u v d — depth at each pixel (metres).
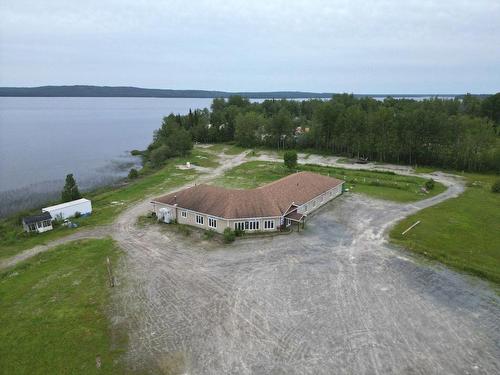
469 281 35.97
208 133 142.62
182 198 52.38
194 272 37.81
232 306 31.77
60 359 25.55
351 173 85.19
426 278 36.53
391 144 99.06
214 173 87.50
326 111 115.75
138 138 166.12
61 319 30.00
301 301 32.50
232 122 145.12
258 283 35.53
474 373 24.22
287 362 25.23
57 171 96.88
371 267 38.75
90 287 34.97
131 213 57.25
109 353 26.14
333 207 59.28
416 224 51.00
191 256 41.56
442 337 27.77
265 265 39.22
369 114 108.50
